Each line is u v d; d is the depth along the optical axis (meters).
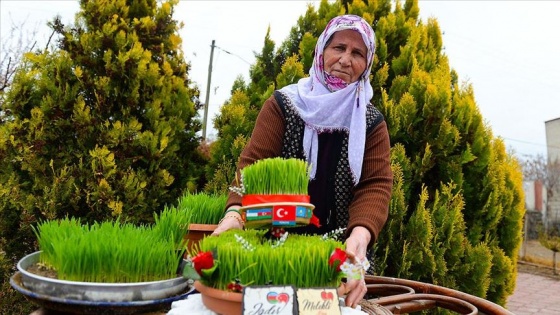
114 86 3.08
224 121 3.22
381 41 3.10
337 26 1.66
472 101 2.90
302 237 1.19
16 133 2.94
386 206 1.49
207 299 1.03
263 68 3.53
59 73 3.01
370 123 1.64
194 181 3.30
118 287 1.04
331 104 1.59
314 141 1.61
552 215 13.27
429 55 3.23
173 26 3.47
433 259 2.54
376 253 2.61
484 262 2.65
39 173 2.96
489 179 2.80
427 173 2.85
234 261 1.00
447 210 2.67
